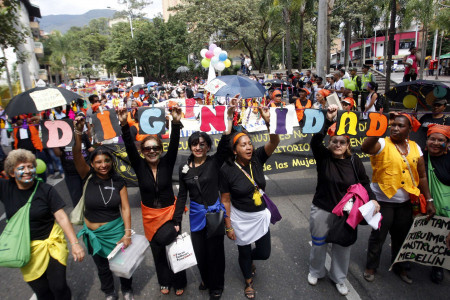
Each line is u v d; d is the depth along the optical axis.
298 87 11.38
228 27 28.33
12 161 2.56
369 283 3.45
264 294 3.32
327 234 3.23
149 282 3.55
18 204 2.65
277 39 34.03
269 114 3.33
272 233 4.56
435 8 15.34
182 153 5.82
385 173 3.24
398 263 3.51
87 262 4.01
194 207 3.10
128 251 3.00
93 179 3.03
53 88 3.14
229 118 3.45
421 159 3.29
